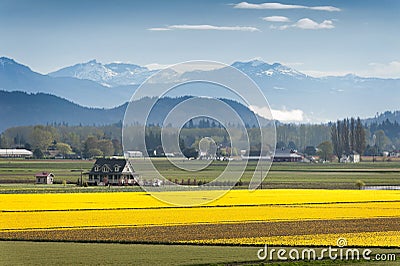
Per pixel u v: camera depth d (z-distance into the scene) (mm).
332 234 50188
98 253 42344
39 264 39094
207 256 41531
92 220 57000
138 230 51625
